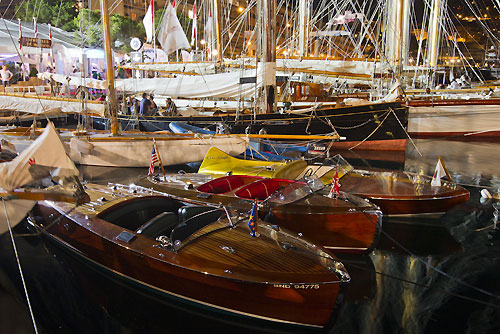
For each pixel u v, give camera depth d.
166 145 9.41
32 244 5.25
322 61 14.65
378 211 4.90
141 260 3.93
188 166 10.33
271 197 5.29
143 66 16.08
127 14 35.81
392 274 4.78
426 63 20.23
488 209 6.98
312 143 10.40
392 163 11.35
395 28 15.04
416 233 5.96
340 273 3.57
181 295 3.90
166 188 5.90
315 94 16.98
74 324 3.74
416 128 15.22
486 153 12.83
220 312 3.81
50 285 4.33
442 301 4.18
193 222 4.38
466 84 20.16
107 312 3.96
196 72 16.11
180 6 37.00
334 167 7.11
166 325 3.79
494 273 4.77
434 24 19.22
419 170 10.43
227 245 3.98
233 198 5.35
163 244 3.95
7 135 10.36
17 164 3.88
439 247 5.49
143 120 12.59
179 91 12.91
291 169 6.68
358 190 6.37
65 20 26.03
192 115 14.14
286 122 12.05
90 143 9.32
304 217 5.02
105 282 4.49
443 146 14.21
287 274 3.53
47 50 19.14
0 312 3.72
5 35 17.61
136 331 3.69
